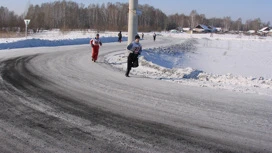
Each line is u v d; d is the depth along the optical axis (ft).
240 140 19.29
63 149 16.85
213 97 30.66
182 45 154.61
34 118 21.50
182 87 35.50
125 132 19.71
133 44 41.57
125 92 31.14
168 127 21.04
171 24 549.95
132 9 60.03
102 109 24.57
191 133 20.11
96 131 19.63
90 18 446.19
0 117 21.35
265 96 32.17
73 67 48.42
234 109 26.40
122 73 44.93
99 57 66.44
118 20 458.09
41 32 216.95
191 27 532.32
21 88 30.40
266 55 140.97
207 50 153.17
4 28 185.78
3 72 38.83
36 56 60.54
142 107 25.68
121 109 24.81
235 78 41.32
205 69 88.58
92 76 40.40
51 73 40.86
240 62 111.55
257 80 40.29
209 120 22.99
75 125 20.54
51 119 21.48
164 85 36.29
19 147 16.90
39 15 283.18
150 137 19.08
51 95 28.27
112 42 145.79
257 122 23.03
